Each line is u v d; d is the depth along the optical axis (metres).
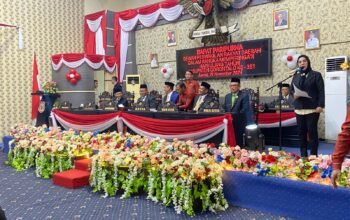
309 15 7.67
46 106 9.27
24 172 5.25
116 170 4.00
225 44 8.91
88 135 5.41
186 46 9.93
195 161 3.49
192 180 3.33
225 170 3.69
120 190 4.12
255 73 8.41
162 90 10.63
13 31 9.73
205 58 9.34
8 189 4.32
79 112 7.54
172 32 10.23
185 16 9.87
